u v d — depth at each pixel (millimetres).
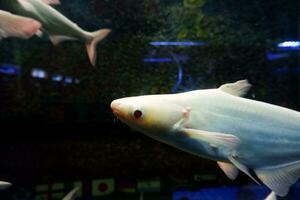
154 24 2125
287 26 2189
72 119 2102
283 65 2168
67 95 2105
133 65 2102
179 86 2098
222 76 2115
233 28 2150
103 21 2072
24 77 2119
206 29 2137
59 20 1525
